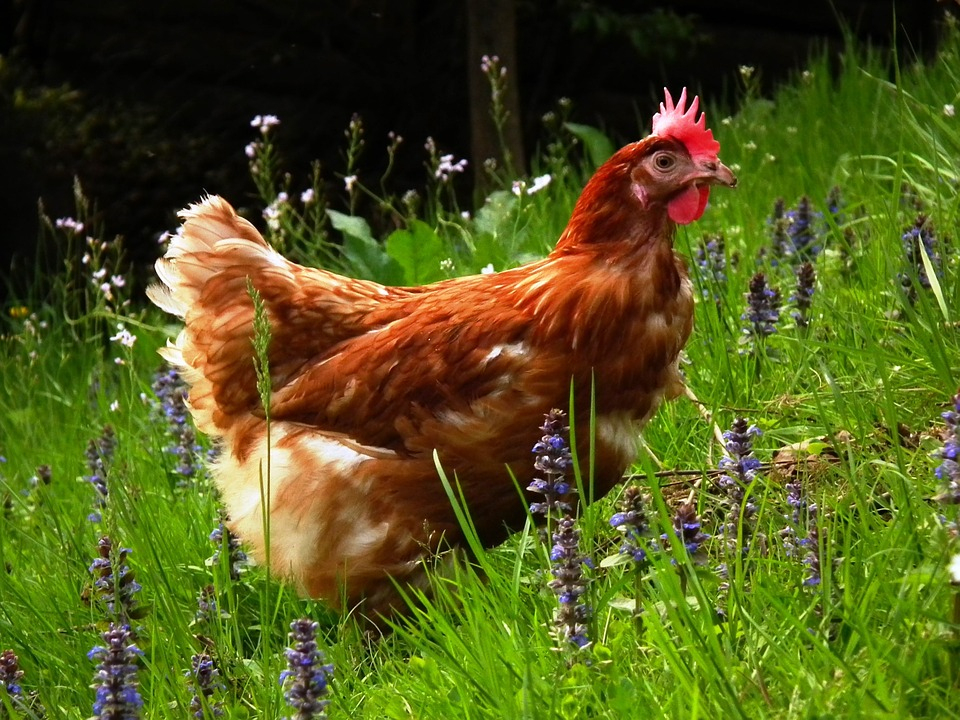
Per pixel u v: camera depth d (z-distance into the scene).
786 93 10.20
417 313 4.70
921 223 5.41
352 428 4.70
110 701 3.17
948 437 3.29
